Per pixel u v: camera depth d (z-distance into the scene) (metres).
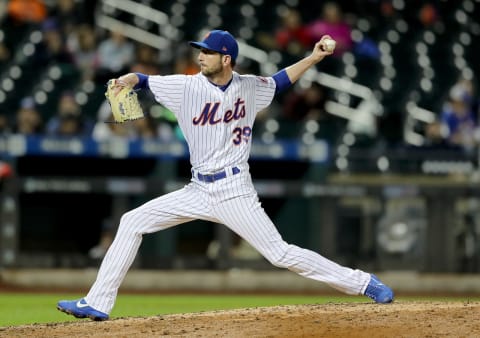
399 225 57.75
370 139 62.69
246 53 70.06
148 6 73.25
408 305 27.20
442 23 78.38
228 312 27.03
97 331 25.62
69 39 64.50
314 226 56.97
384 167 58.38
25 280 54.66
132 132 56.94
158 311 43.00
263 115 61.19
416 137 64.12
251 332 24.50
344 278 27.47
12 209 53.97
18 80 64.06
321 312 26.28
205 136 26.53
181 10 73.75
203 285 56.62
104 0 71.88
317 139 61.81
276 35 71.00
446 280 58.09
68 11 68.12
